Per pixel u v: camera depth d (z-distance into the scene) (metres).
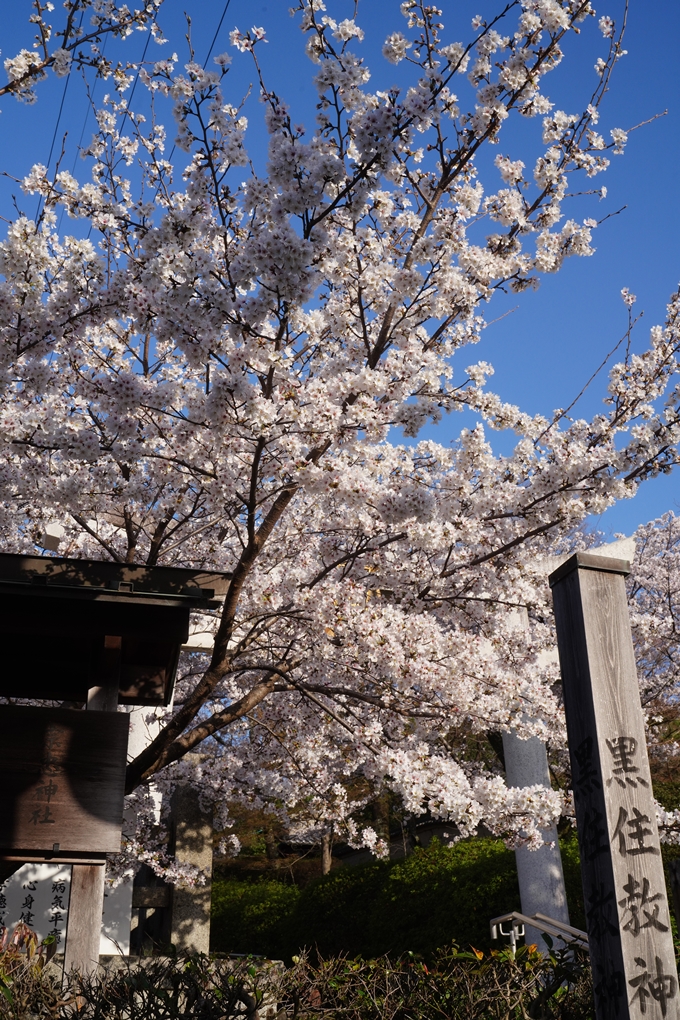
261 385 5.41
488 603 7.23
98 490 6.20
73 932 4.31
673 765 12.53
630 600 14.74
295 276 4.37
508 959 3.88
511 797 6.00
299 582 6.44
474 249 5.33
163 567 4.95
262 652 7.85
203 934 10.23
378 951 11.41
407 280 4.95
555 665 8.31
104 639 4.93
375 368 5.64
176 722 6.43
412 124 4.66
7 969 3.95
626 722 2.89
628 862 2.70
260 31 5.01
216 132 5.06
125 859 9.47
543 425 6.35
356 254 5.67
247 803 11.05
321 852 19.47
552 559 8.91
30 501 7.12
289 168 4.43
